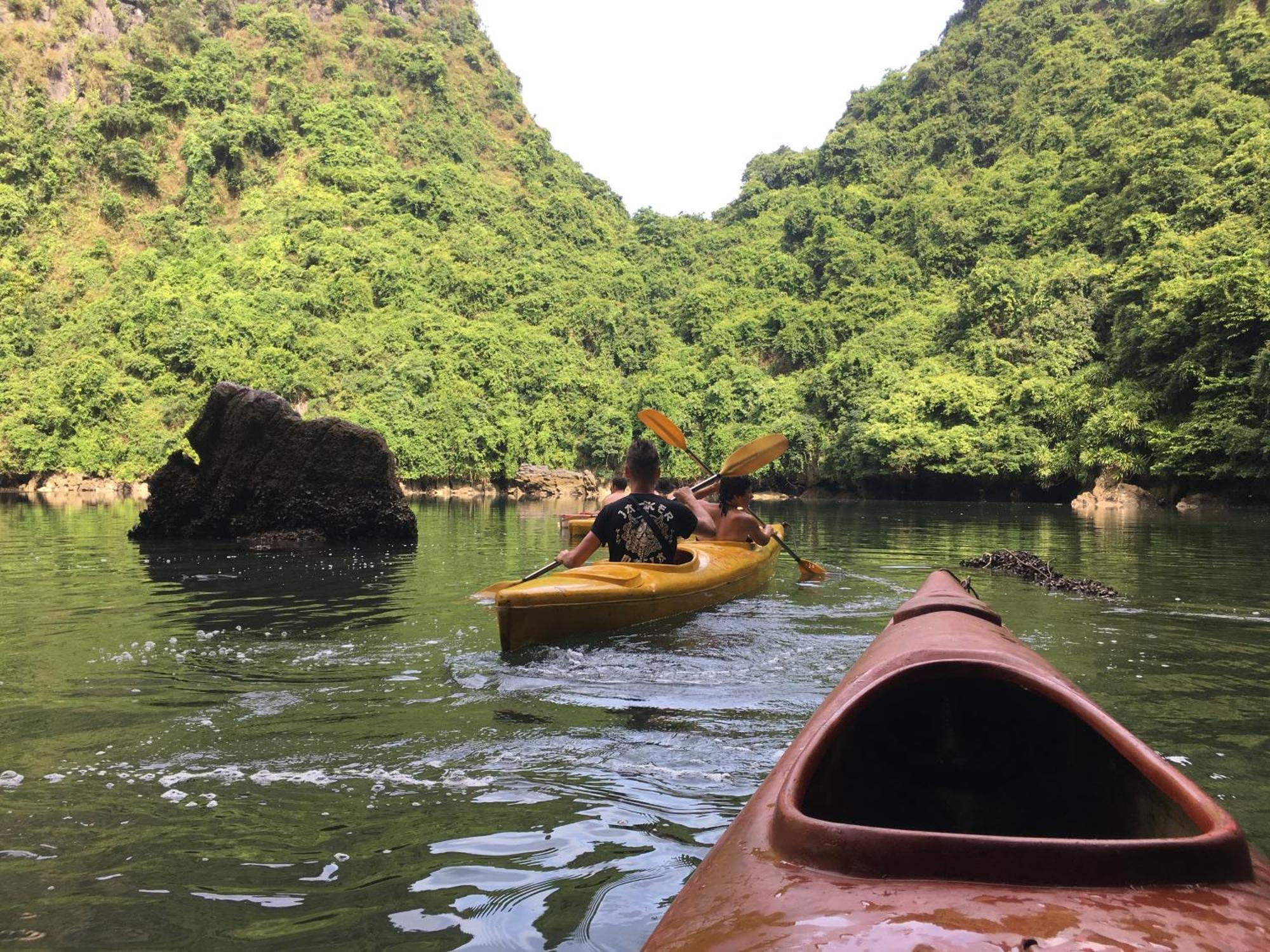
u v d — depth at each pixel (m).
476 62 103.75
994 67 84.88
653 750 2.59
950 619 2.32
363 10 96.81
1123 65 69.50
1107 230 51.03
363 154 76.12
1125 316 37.53
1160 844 0.96
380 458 11.21
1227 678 3.42
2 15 68.38
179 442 43.50
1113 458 31.77
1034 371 40.44
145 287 56.53
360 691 3.29
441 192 75.94
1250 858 1.02
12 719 2.91
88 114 67.44
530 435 51.91
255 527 11.03
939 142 82.00
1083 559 9.10
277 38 84.62
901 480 44.28
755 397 53.72
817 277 72.50
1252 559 8.99
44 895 1.71
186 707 3.06
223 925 1.59
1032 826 1.66
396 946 1.52
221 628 4.63
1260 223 38.53
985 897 0.93
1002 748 1.70
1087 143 64.75
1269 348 28.33
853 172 85.88
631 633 4.41
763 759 2.51
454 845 1.94
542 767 2.44
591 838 1.97
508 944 1.52
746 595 5.87
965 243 63.78
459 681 3.46
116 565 7.82
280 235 64.19
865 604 5.46
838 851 1.04
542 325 63.72
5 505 25.02
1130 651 3.92
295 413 11.23
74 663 3.76
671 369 59.56
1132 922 0.87
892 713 1.73
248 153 73.19
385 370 52.72
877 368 48.22
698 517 6.88
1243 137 46.72
